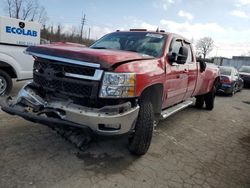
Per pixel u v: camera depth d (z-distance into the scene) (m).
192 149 4.31
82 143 3.46
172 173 3.36
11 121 4.61
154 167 3.46
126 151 3.82
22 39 9.10
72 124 2.96
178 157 3.89
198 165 3.71
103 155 3.61
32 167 3.09
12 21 8.72
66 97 3.16
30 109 3.28
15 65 6.46
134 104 3.17
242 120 7.06
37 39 9.62
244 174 3.60
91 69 2.92
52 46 3.37
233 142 4.96
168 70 4.01
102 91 2.88
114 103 2.99
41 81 3.33
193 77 5.41
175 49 4.67
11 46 6.45
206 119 6.62
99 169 3.22
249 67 19.11
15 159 3.24
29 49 3.38
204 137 5.06
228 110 8.38
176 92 4.62
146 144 3.56
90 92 2.91
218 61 47.34
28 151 3.50
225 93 12.12
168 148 4.20
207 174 3.46
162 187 2.99
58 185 2.79
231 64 44.78
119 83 2.90
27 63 6.68
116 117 2.93
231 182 3.33
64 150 3.63
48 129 4.34
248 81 17.73
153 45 4.29
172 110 4.74
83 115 2.90
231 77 11.98
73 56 2.94
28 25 9.22
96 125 2.93
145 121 3.45
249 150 4.58
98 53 3.03
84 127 2.93
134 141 3.49
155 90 3.84
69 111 2.98
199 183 3.20
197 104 7.89
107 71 2.88
